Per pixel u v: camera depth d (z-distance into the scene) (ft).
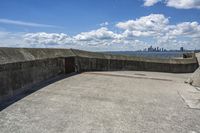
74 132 13.88
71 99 21.13
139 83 32.35
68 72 36.91
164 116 17.89
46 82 28.17
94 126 14.98
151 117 17.47
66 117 16.34
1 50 21.03
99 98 22.15
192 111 19.66
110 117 16.90
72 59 38.06
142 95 24.72
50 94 22.41
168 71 54.29
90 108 18.79
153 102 22.03
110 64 45.91
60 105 19.08
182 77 44.88
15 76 21.59
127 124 15.69
